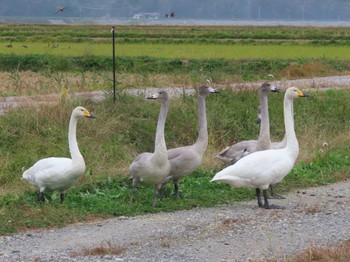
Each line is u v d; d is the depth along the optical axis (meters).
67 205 13.04
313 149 18.39
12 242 11.05
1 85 29.25
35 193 13.86
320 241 11.05
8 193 13.91
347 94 26.28
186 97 21.92
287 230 11.69
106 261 10.03
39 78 29.66
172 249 10.64
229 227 11.82
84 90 24.77
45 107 18.72
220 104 22.09
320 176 15.92
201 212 12.97
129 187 14.70
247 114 21.44
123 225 12.00
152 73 35.72
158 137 12.81
